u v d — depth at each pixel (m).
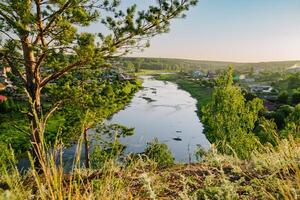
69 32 9.95
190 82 186.00
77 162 2.14
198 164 5.16
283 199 2.89
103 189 2.47
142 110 83.31
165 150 12.88
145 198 3.03
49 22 10.37
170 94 124.44
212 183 3.88
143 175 2.62
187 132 58.38
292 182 3.25
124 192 2.74
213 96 19.84
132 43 11.57
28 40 10.79
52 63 11.21
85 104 12.99
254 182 3.65
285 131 10.78
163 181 4.09
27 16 9.33
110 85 14.28
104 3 11.49
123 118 71.31
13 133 33.62
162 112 80.81
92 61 10.93
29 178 2.67
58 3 10.19
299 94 80.94
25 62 11.52
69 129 13.98
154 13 11.59
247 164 4.49
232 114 18.52
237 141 17.31
